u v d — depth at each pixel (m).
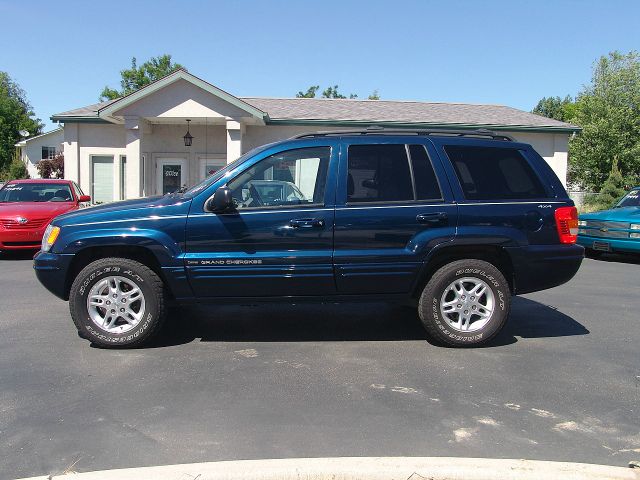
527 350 5.30
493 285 5.25
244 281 5.09
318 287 5.18
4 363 4.80
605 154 28.86
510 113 21.98
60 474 3.03
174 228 5.03
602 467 3.05
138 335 5.14
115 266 5.07
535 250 5.26
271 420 3.73
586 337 5.77
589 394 4.25
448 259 5.37
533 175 5.41
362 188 5.18
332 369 4.72
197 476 2.95
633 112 29.64
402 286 5.25
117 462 3.17
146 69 43.50
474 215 5.19
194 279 5.07
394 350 5.26
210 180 5.20
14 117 52.28
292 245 5.07
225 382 4.41
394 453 3.29
